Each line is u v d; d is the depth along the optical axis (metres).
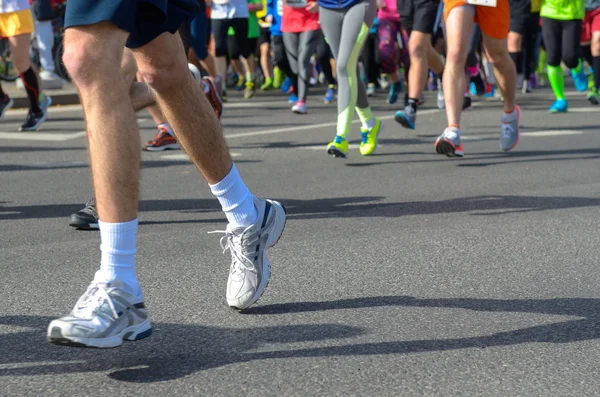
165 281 6.34
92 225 8.43
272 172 11.80
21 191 10.66
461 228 8.11
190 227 8.48
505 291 5.96
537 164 12.04
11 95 22.55
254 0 29.12
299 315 5.43
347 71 12.05
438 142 11.99
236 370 4.48
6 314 5.58
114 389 4.25
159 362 4.61
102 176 4.49
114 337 4.41
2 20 16.27
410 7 16.55
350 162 12.61
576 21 18.75
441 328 5.14
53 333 4.29
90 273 6.70
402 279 6.30
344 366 4.53
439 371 4.45
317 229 8.18
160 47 4.70
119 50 4.48
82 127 17.64
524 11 22.34
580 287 6.06
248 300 5.43
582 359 4.63
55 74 24.42
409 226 8.26
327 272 6.52
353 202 9.58
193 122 4.96
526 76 26.30
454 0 11.77
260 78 32.91
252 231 5.35
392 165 12.27
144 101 8.23
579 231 7.89
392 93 23.00
